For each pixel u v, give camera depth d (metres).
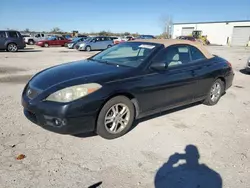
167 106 4.29
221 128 4.18
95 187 2.54
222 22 47.81
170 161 3.08
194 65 4.73
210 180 2.73
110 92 3.34
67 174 2.73
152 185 2.61
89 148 3.30
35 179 2.61
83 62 4.46
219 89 5.45
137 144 3.47
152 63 3.99
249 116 4.85
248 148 3.51
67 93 3.10
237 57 18.75
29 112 3.38
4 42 18.58
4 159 2.94
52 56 16.12
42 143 3.37
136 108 3.81
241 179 2.78
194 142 3.62
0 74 8.62
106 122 3.46
